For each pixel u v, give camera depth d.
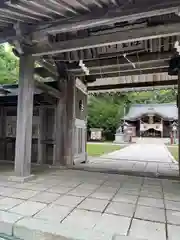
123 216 2.22
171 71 4.75
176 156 9.55
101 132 27.50
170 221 2.12
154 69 5.42
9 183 3.44
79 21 3.06
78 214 2.24
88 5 2.82
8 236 1.99
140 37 3.12
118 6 2.84
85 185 3.47
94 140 27.00
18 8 2.77
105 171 4.77
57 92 5.17
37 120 5.68
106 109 30.23
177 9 2.61
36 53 3.73
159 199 2.81
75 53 4.73
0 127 6.19
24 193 2.93
